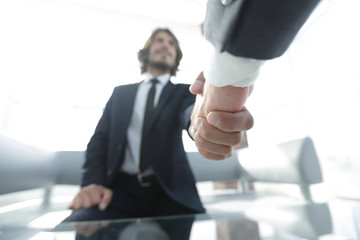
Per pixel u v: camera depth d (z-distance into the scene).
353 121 1.33
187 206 0.51
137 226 0.31
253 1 0.09
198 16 2.87
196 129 0.25
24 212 0.58
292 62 1.86
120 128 0.64
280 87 1.98
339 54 1.46
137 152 0.61
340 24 1.45
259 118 2.18
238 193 0.94
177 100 0.66
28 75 2.04
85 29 2.59
